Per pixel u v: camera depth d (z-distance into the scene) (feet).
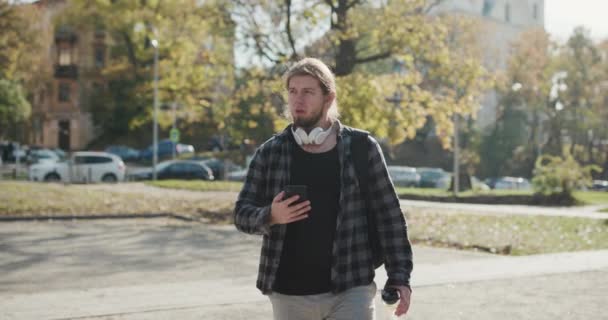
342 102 61.67
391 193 10.27
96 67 201.57
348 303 9.86
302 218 9.39
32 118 212.64
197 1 75.00
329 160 9.97
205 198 78.48
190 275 30.45
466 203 90.22
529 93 178.70
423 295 23.52
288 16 66.18
